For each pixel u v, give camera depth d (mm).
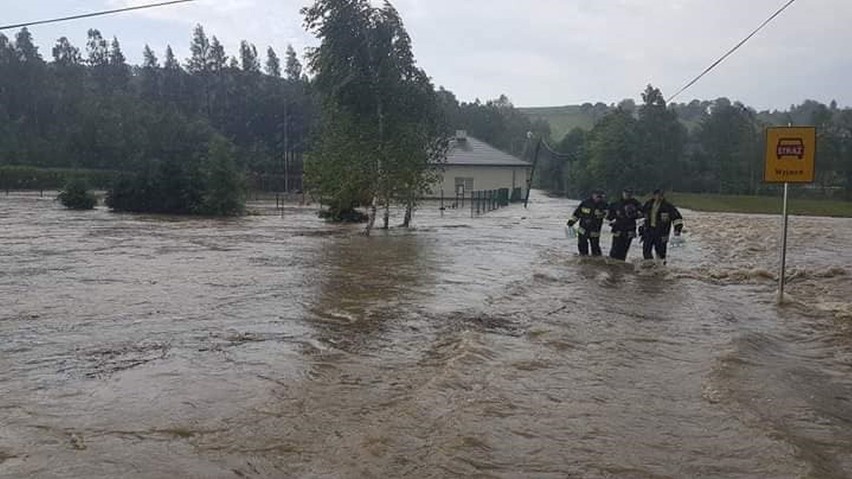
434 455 4594
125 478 4152
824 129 70625
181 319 8977
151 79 115250
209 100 108312
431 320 9148
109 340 7746
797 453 4730
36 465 4328
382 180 24562
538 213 43844
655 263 16047
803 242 24875
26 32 99750
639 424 5297
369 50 24109
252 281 12453
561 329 8742
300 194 70688
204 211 37656
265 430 5000
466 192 65938
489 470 4395
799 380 6727
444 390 6004
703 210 57312
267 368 6660
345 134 24391
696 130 83812
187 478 4172
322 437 4879
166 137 84750
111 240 21141
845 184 68250
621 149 70938
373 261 15961
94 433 4906
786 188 11617
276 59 122375
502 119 122438
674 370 6906
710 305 10961
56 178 72062
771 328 9344
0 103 93438
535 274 14031
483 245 20609
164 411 5387
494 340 8039
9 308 9625
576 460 4586
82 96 98250
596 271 14852
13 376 6301
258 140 93875
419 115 25328
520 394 5988
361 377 6402
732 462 4582
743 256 19375
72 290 11242
